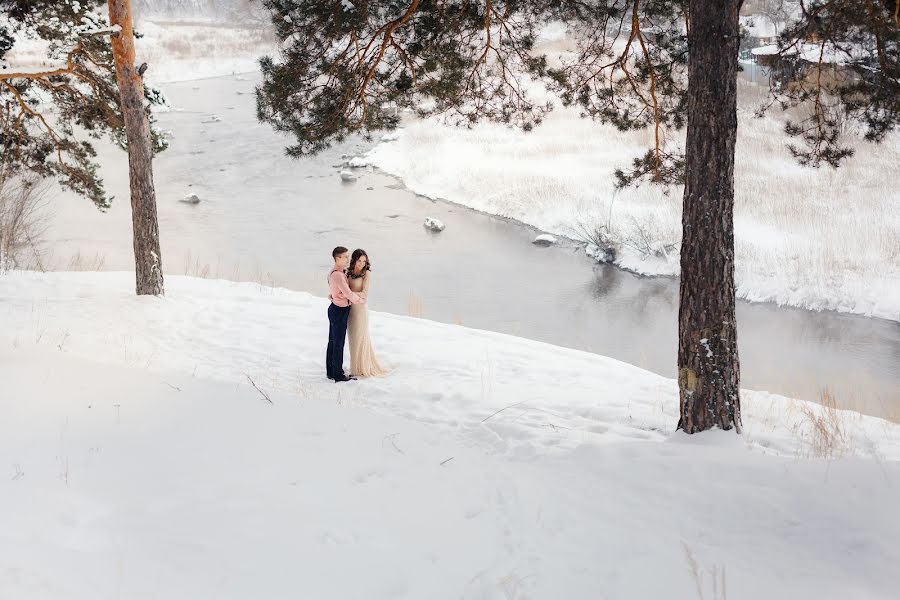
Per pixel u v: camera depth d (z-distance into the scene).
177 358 9.85
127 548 3.29
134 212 12.82
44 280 14.03
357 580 3.37
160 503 3.95
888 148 28.31
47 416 5.29
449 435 7.30
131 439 5.03
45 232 22.44
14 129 15.13
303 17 9.02
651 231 22.03
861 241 19.98
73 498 3.79
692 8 6.21
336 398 8.43
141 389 6.52
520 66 10.33
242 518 3.87
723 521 4.55
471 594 3.43
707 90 6.14
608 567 3.80
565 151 32.31
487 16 9.35
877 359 14.30
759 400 8.68
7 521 3.31
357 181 30.72
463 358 10.31
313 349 10.66
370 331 11.74
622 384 9.23
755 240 20.84
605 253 21.22
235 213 26.14
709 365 6.42
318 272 20.06
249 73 57.03
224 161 33.56
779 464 5.17
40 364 6.91
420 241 23.19
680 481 5.18
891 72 8.67
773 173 26.66
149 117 15.45
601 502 4.90
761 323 16.59
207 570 3.21
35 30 13.71
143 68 12.42
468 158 32.44
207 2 91.19
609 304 17.80
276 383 8.89
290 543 3.64
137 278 13.11
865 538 4.03
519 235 23.77
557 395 8.55
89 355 9.09
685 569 3.80
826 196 23.91
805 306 17.31
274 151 35.03
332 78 9.36
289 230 24.20
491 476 5.30
